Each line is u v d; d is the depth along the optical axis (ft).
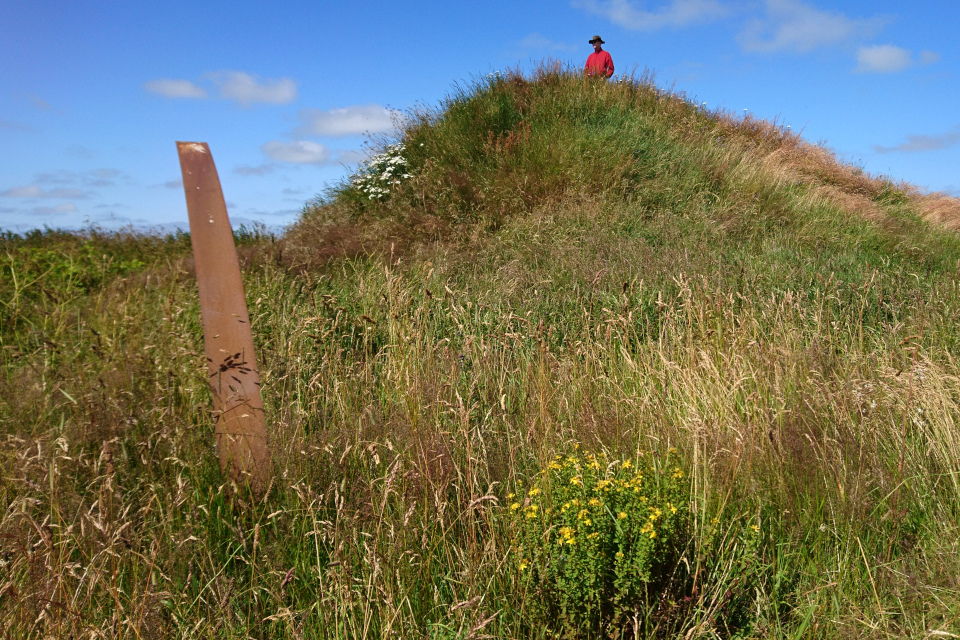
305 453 9.49
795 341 14.17
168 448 9.36
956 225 38.42
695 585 7.61
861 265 22.75
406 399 11.44
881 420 11.16
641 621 7.20
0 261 20.81
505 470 10.04
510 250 23.76
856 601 8.20
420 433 10.09
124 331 13.47
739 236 26.53
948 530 9.03
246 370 9.45
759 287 19.12
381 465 9.58
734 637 7.58
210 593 7.43
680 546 7.90
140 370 11.23
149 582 6.93
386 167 35.04
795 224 29.22
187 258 22.02
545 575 7.11
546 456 9.50
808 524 9.29
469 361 13.65
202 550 7.88
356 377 12.84
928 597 7.92
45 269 21.24
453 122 36.76
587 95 39.27
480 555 7.93
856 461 10.18
